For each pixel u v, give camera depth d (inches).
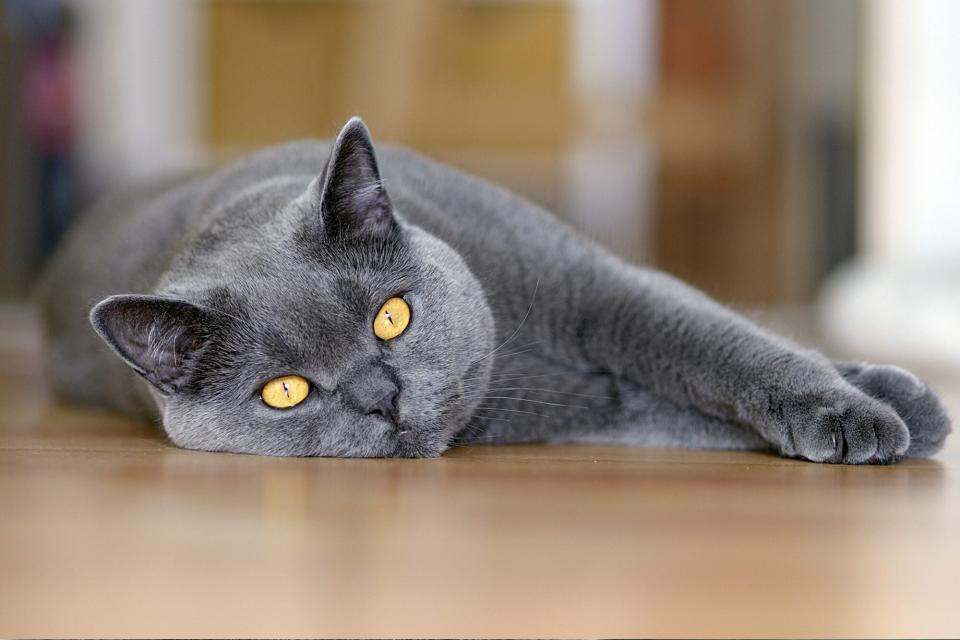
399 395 29.7
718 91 62.2
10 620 21.4
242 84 65.0
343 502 25.8
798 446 29.7
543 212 34.4
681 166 63.2
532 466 29.0
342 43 63.0
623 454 30.8
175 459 29.2
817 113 68.9
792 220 64.4
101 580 22.4
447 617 21.5
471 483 27.2
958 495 26.5
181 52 70.7
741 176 63.2
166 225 35.0
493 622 21.4
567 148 61.4
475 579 22.5
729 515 25.1
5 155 71.4
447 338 30.3
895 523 24.8
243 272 29.9
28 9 70.0
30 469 28.1
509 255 32.8
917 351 50.6
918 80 68.6
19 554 23.3
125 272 34.8
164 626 21.3
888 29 68.6
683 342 31.3
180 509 25.3
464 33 59.4
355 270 29.7
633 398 32.4
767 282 64.2
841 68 68.9
